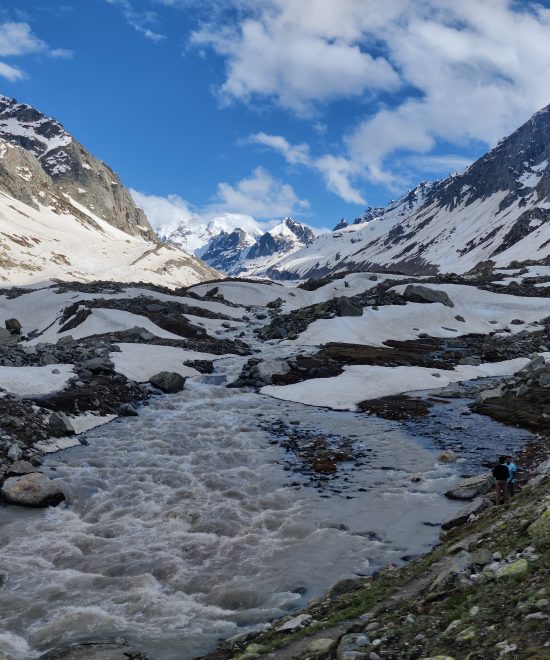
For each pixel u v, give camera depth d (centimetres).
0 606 1519
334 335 7038
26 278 18150
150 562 1789
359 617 1152
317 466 2786
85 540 1969
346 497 2358
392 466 2777
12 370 3953
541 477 1938
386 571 1523
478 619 911
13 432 2936
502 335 7744
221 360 5769
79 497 2388
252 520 2125
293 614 1380
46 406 3416
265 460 2902
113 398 3966
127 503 2320
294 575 1675
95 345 5322
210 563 1783
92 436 3266
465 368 5669
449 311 8444
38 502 2269
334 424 3666
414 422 3675
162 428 3472
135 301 8294
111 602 1548
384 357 5844
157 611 1496
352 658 909
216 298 9919
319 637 1091
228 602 1538
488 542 1336
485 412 3850
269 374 5006
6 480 2445
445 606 1030
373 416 3891
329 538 1948
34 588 1625
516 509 1525
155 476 2633
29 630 1412
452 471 2659
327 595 1438
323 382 4772
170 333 6869
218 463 2841
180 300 9325
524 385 4228
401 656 883
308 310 8244
